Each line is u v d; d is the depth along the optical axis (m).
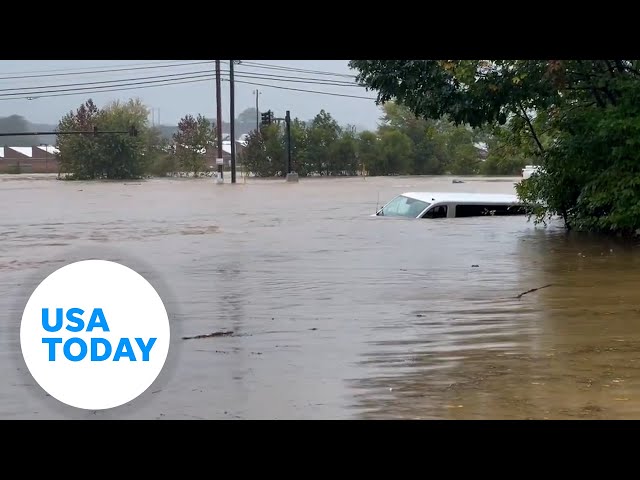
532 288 11.34
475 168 73.19
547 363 7.57
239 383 7.03
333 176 73.31
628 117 15.90
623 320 9.30
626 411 6.32
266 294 11.04
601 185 16.45
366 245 16.14
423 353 7.94
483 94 17.05
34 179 71.94
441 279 12.13
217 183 57.72
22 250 16.44
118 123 75.56
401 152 74.00
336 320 9.37
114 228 21.31
